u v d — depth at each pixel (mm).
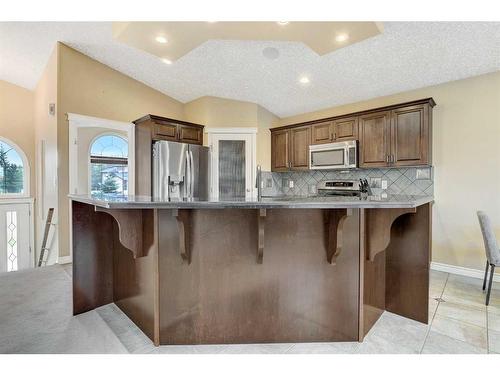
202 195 4391
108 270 2312
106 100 3961
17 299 2404
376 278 2078
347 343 1805
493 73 3051
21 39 3424
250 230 1785
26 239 5016
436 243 3398
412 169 3615
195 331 1775
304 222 1812
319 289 1819
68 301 2371
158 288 1737
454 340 1840
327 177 4586
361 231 1809
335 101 4277
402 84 3541
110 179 5922
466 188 3207
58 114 3473
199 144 4523
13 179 4988
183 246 1704
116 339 1803
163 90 4602
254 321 1798
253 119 4621
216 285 1778
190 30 2561
